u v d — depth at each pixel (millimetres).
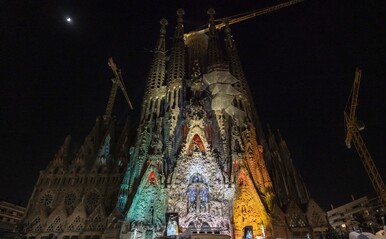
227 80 94312
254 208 67312
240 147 76000
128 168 77438
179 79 95625
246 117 87688
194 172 72312
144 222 65125
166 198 67625
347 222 121438
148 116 89938
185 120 83625
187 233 45625
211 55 104688
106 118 111750
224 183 69250
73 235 70562
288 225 68250
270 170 86062
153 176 72062
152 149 75688
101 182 81875
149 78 101625
